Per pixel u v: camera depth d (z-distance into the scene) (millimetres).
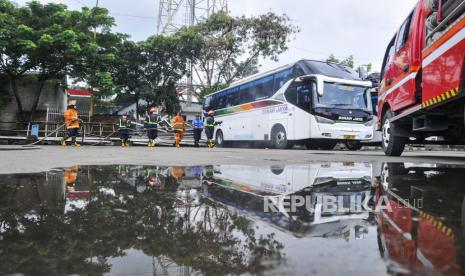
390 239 836
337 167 3457
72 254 757
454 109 4613
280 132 13352
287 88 13008
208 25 25609
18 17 18344
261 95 14680
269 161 4391
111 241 869
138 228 1005
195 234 928
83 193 1738
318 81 11336
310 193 1733
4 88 20203
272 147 14008
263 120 14406
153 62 26250
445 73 4105
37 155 5449
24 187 1970
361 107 12148
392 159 5195
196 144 15852
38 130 15594
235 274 610
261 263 664
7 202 1486
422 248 753
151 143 13727
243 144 17953
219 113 18172
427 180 2334
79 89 26156
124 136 14336
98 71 19203
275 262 667
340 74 12203
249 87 15664
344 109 11883
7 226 1043
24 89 20797
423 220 1087
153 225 1041
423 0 5086
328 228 976
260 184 2096
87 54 18594
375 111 13383
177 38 25281
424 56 4809
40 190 1849
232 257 712
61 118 17625
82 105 23234
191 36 25000
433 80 4469
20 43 16844
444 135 5852
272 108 13836
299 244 795
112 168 3244
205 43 25078
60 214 1225
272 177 2500
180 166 3508
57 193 1739
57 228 1016
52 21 18875
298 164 3852
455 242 807
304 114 12000
